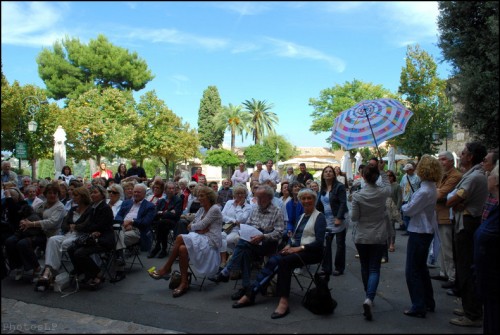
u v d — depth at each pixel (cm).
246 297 547
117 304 559
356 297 587
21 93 2523
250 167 5828
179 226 872
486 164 502
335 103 5025
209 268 613
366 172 518
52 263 624
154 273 620
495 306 415
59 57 4203
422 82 2992
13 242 670
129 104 3525
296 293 612
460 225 491
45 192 700
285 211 749
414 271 502
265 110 6088
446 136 2886
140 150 3638
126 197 949
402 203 1130
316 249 538
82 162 4269
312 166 5025
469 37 776
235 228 774
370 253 519
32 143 2489
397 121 659
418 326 467
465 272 477
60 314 520
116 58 4244
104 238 643
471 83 766
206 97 6550
